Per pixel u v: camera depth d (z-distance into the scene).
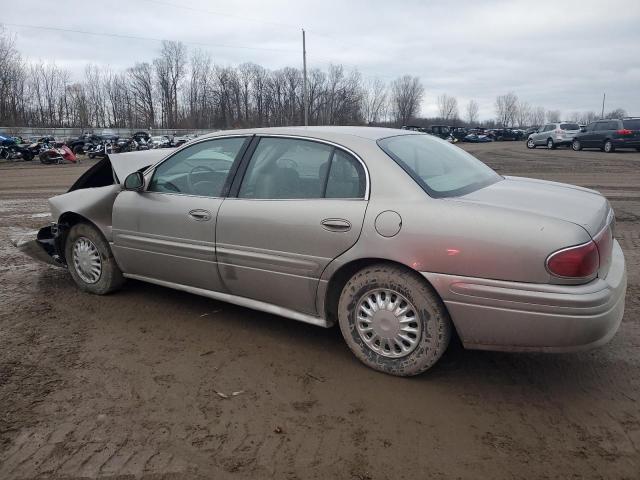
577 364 3.54
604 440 2.74
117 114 84.69
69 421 2.94
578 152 27.94
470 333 3.09
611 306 2.91
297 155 3.74
